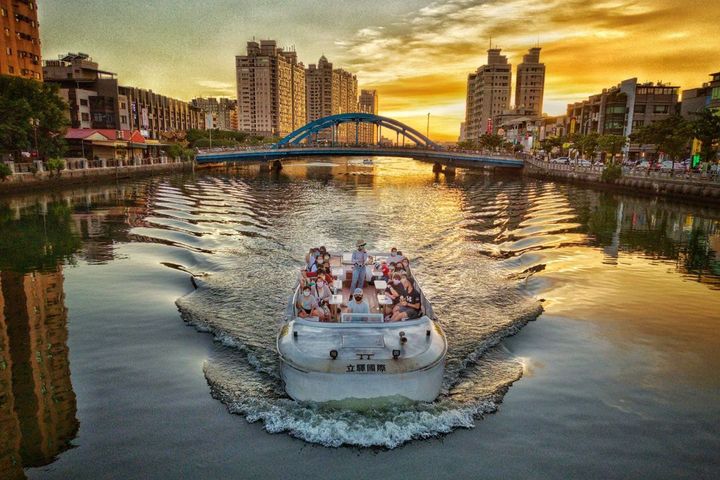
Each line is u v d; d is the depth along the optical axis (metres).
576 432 8.38
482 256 21.83
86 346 11.48
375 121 128.75
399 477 7.21
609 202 46.81
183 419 8.50
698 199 43.94
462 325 13.16
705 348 11.91
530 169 93.00
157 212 35.34
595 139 82.31
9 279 17.14
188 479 7.11
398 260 13.27
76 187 53.19
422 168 143.12
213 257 20.73
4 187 43.00
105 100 94.94
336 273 12.08
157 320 13.16
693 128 52.53
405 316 9.95
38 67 74.56
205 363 10.66
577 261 21.14
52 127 53.78
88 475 7.14
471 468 7.42
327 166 148.12
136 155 89.38
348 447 7.80
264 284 16.70
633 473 7.39
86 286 16.25
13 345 11.54
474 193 57.66
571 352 11.55
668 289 16.92
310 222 31.94
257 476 7.19
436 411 8.66
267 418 8.42
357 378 8.34
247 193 53.66
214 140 122.12
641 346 11.99
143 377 9.98
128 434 8.09
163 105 131.50
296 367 8.54
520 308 14.58
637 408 9.16
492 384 9.91
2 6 66.00
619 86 102.38
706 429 8.54
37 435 8.03
